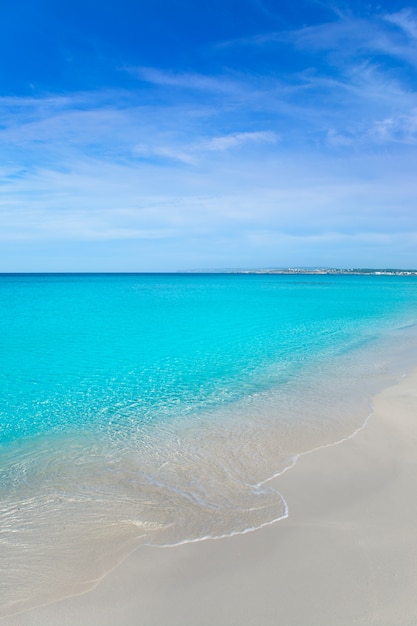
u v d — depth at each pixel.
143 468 6.50
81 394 10.73
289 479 6.02
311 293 61.84
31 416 9.05
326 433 7.79
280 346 17.22
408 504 5.22
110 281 132.62
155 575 4.04
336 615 3.47
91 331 21.64
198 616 3.51
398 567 4.03
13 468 6.54
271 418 8.69
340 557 4.21
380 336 19.58
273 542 4.50
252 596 3.71
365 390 10.57
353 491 5.61
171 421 8.64
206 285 98.31
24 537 4.72
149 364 14.09
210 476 6.20
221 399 10.12
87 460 6.82
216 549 4.41
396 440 7.33
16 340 18.84
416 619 3.41
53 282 119.88
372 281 139.25
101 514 5.19
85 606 3.66
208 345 17.56
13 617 3.56
